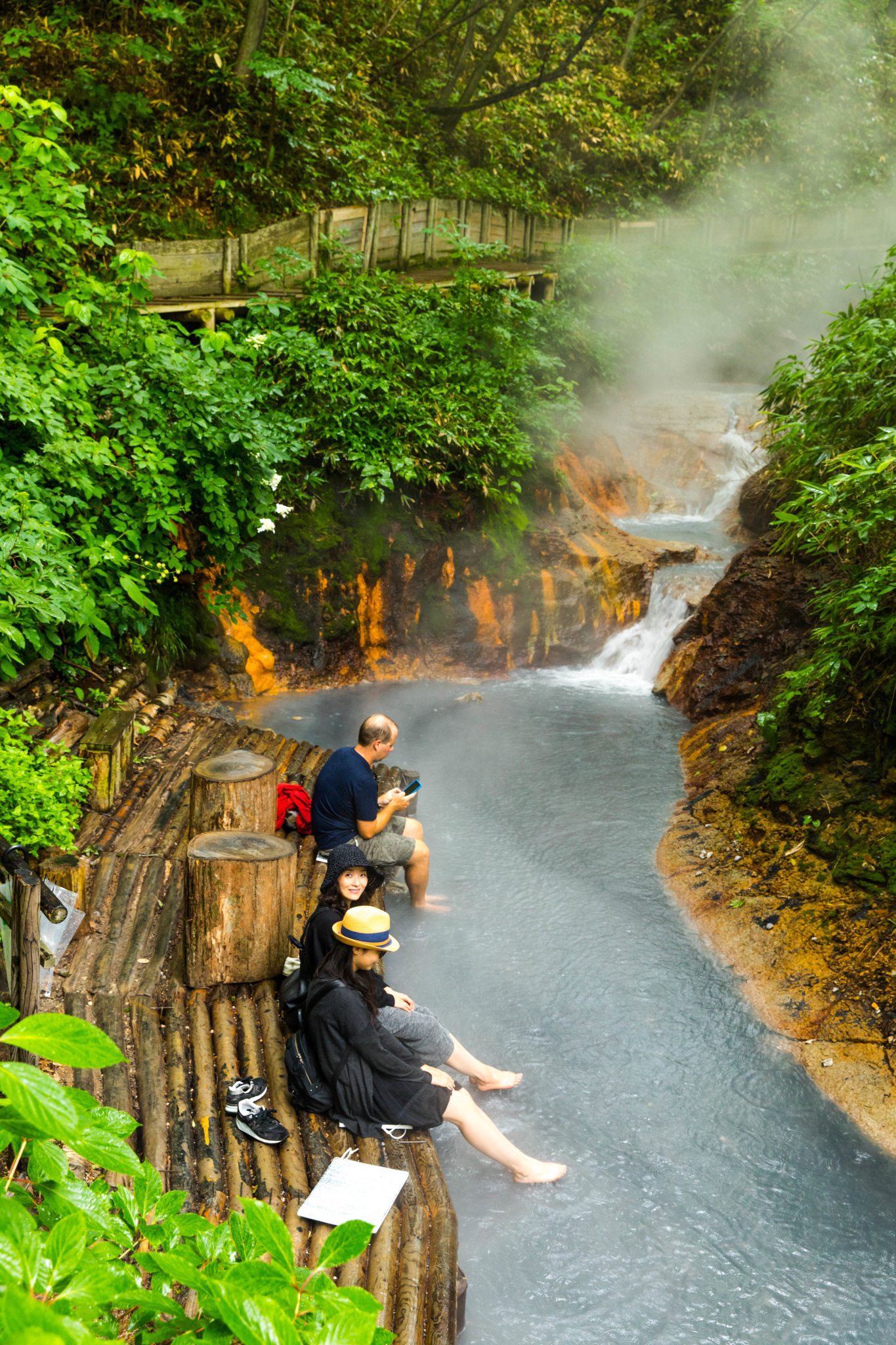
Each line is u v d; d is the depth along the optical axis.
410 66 18.80
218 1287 1.18
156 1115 3.79
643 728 8.95
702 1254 3.69
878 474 6.08
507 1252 3.66
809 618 8.12
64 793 5.51
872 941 5.28
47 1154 1.39
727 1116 4.41
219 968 4.61
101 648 7.56
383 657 10.28
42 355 7.42
